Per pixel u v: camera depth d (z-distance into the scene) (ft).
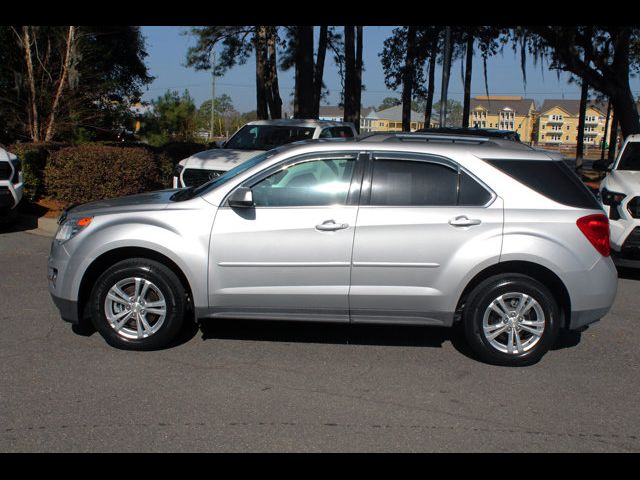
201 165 35.27
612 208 29.19
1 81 53.98
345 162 18.52
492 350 18.28
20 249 32.22
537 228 17.87
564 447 13.88
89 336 19.85
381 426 14.62
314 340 20.20
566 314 18.48
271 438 13.93
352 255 17.97
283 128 40.75
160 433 14.02
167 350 18.94
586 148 241.96
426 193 18.25
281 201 18.40
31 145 44.60
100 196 39.01
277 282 18.19
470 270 17.84
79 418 14.60
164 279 18.28
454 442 13.97
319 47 82.53
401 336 20.77
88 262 18.21
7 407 15.03
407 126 103.09
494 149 18.74
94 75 56.95
